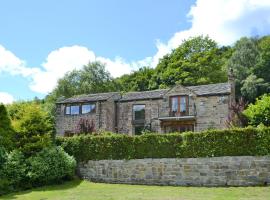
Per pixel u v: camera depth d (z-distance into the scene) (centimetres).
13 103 3594
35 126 2617
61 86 6419
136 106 4297
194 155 2458
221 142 2397
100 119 4325
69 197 2033
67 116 4525
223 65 6969
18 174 2414
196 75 6444
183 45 6938
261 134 2314
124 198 1950
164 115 4103
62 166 2612
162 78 6719
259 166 2283
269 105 2852
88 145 2806
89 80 6556
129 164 2642
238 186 2295
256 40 7275
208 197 1920
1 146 2452
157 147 2580
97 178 2731
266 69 6334
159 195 2031
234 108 3441
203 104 3944
